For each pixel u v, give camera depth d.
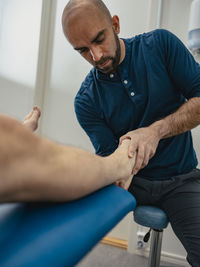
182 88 0.95
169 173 0.96
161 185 0.92
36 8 1.75
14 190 0.21
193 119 0.83
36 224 0.24
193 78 0.90
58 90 1.77
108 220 0.29
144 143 0.70
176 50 0.92
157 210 0.89
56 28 1.76
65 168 0.26
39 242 0.21
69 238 0.23
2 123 0.22
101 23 0.80
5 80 1.89
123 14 1.57
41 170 0.23
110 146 1.02
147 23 1.50
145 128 0.78
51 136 1.79
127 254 1.54
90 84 1.06
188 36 1.33
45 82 1.80
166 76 0.94
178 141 0.98
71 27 0.79
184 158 0.98
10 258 0.19
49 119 1.80
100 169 0.33
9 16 1.86
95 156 0.35
